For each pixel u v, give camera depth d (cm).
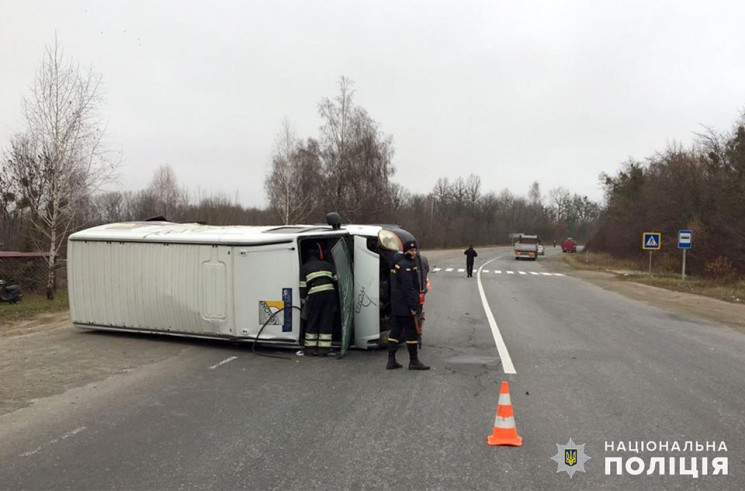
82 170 1672
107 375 754
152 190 4919
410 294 789
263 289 916
